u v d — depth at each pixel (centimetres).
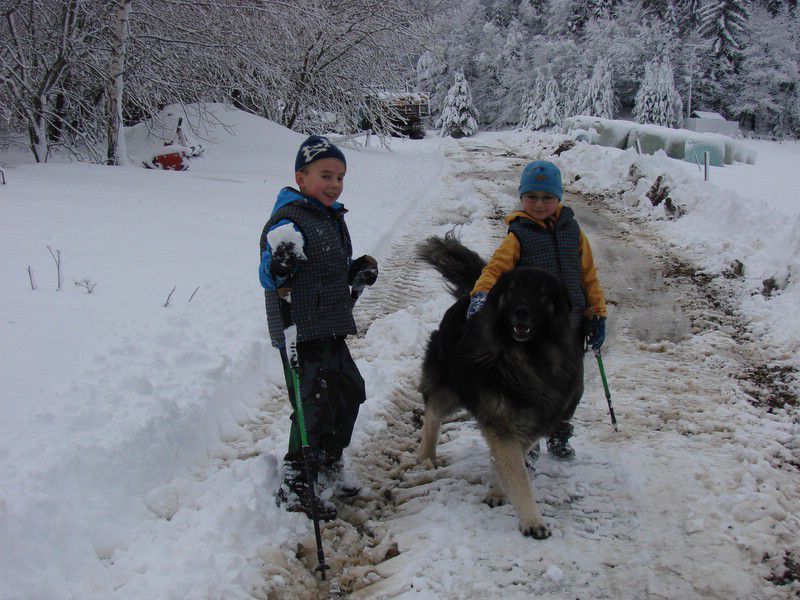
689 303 691
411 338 563
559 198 375
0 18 1236
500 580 292
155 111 1577
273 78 1544
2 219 787
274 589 285
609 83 3725
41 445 328
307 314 330
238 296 608
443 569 298
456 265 388
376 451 414
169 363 451
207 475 370
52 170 1164
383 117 2117
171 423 378
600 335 393
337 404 335
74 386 394
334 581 296
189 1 1366
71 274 608
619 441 418
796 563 305
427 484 376
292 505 338
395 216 1023
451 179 1557
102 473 325
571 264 378
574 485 369
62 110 1391
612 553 312
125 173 1221
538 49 4097
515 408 319
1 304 509
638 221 1109
